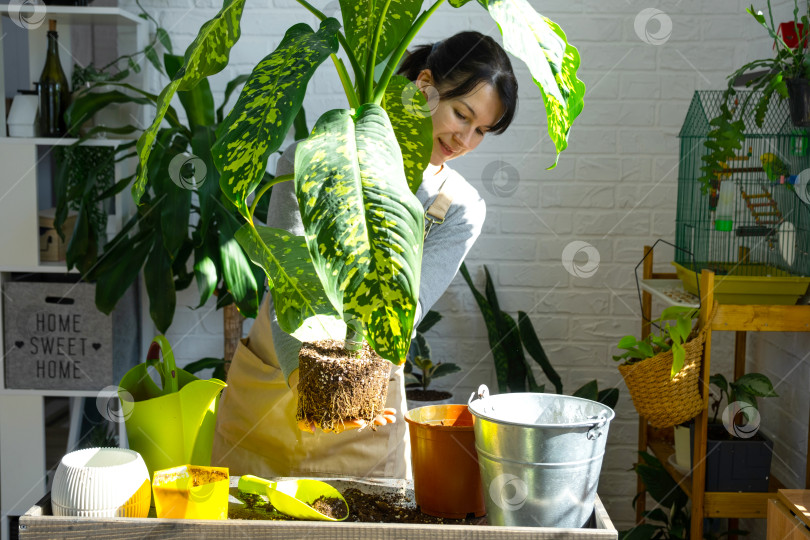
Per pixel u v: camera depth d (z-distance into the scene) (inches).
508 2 36.3
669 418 73.7
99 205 92.8
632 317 98.0
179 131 84.2
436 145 54.9
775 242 77.4
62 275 94.4
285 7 94.2
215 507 41.1
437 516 44.9
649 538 82.8
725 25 94.3
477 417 40.9
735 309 71.6
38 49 94.3
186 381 53.2
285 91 34.2
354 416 38.9
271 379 57.0
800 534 56.2
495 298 94.4
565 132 39.1
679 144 96.0
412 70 56.4
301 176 31.0
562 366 98.7
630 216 96.9
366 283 29.0
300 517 42.4
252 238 40.2
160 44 95.0
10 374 88.6
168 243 76.4
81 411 93.8
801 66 69.4
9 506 90.5
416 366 94.4
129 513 40.8
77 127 89.0
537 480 39.4
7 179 87.5
